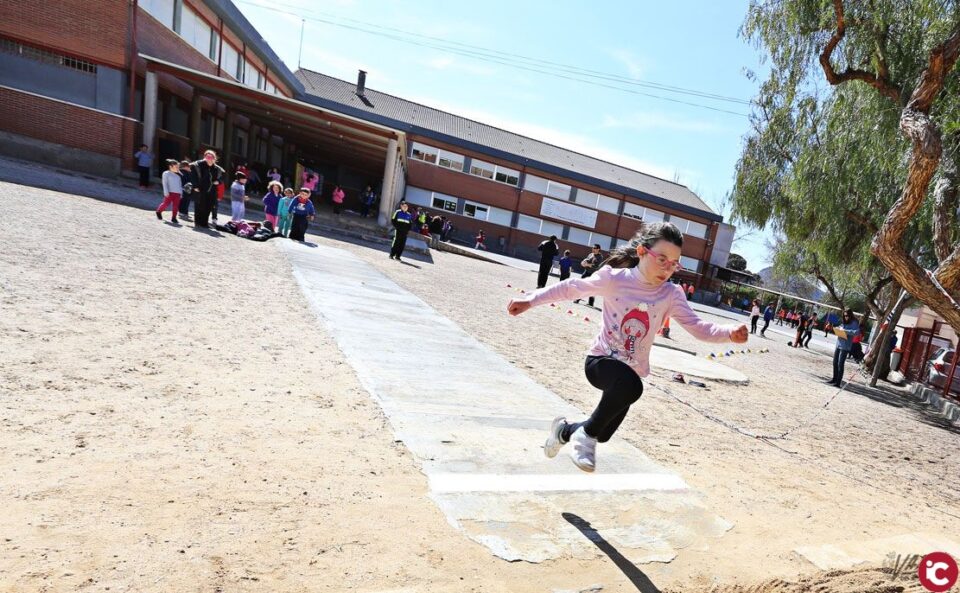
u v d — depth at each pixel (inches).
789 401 345.4
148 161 713.6
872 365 674.8
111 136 725.9
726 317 1249.4
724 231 1863.9
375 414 153.6
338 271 421.4
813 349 927.0
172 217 494.3
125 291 235.8
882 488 188.7
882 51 353.4
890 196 523.2
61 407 122.3
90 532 81.7
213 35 944.9
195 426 125.5
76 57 702.5
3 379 130.2
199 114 821.2
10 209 366.3
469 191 1544.0
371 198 1164.5
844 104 491.2
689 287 1599.4
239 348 190.9
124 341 174.2
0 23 664.4
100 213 440.8
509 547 99.6
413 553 91.8
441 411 166.2
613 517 119.2
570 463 144.8
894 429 330.0
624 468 150.3
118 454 106.9
